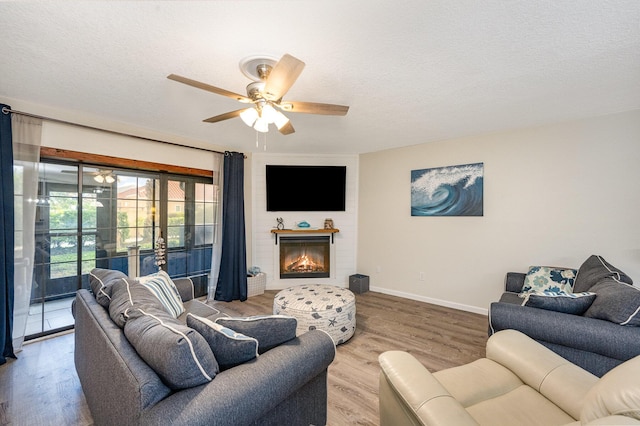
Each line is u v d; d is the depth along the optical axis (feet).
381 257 15.80
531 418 4.17
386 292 15.61
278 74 5.51
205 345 4.05
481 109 9.63
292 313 9.34
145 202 12.42
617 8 4.94
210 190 14.73
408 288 14.78
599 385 3.47
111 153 10.96
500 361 5.50
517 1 4.80
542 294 6.70
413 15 5.15
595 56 6.46
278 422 4.60
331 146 14.92
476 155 12.67
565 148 10.75
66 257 10.41
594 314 5.98
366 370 7.96
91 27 5.53
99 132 10.64
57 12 5.09
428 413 3.47
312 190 16.25
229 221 14.51
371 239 16.21
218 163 14.46
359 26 5.46
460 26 5.45
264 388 4.07
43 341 9.58
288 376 4.45
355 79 7.54
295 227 16.57
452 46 6.09
